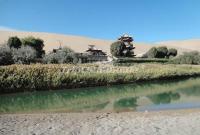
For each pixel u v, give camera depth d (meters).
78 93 32.91
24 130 14.04
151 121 15.34
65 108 23.08
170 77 48.09
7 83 33.34
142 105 23.09
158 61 74.06
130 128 13.89
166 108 20.81
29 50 55.09
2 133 13.52
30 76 34.78
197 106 21.19
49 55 58.00
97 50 88.00
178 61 75.25
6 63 48.66
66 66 42.34
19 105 25.22
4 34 125.75
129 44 93.19
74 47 120.94
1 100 28.52
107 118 16.81
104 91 34.28
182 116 16.59
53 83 35.91
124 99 27.41
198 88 34.91
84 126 14.63
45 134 13.26
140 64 60.97
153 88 36.38
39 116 18.14
